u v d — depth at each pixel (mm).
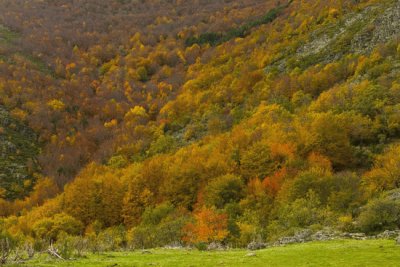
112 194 79312
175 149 109062
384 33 106750
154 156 102312
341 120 72688
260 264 18172
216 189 64500
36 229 66125
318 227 32844
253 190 62938
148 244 37375
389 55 95812
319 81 105250
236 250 24875
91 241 36719
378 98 79000
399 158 53969
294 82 110438
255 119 94938
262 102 107938
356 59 104375
